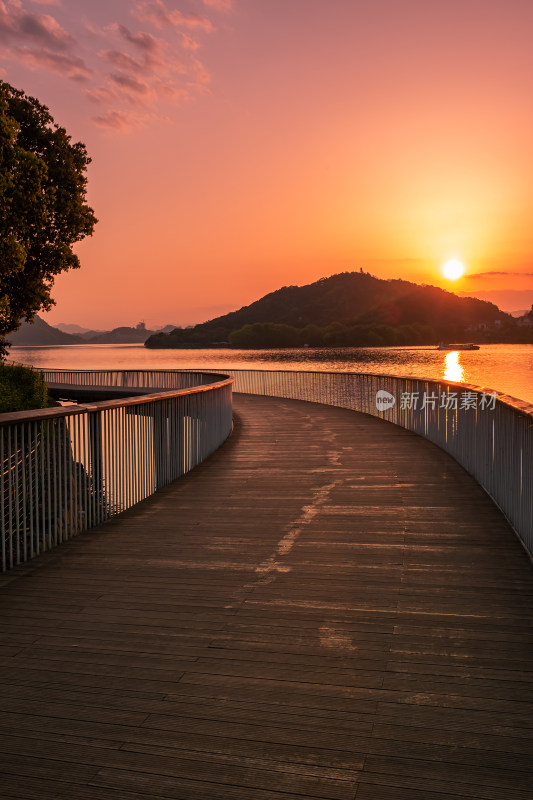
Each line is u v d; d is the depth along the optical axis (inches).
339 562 187.6
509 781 87.6
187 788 87.8
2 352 791.1
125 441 266.2
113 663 126.3
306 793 86.2
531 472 184.1
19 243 548.1
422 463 353.7
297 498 275.0
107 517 247.3
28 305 767.7
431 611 148.9
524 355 7854.3
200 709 108.3
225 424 478.3
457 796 84.8
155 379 1237.1
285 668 122.6
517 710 105.7
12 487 205.5
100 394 1190.9
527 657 124.8
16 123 524.4
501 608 149.6
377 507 254.4
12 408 463.8
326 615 148.3
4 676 121.7
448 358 6427.2
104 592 166.6
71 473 225.5
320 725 102.5
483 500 261.1
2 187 506.6
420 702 109.0
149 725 103.6
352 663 124.0
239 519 241.9
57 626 144.9
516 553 191.2
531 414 168.7
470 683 115.1
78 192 797.2
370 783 87.9
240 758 94.2
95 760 94.3
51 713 107.9
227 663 125.2
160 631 141.2
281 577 175.6
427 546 201.0
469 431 319.6
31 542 199.0
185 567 186.2
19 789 88.0
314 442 454.0
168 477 317.4
